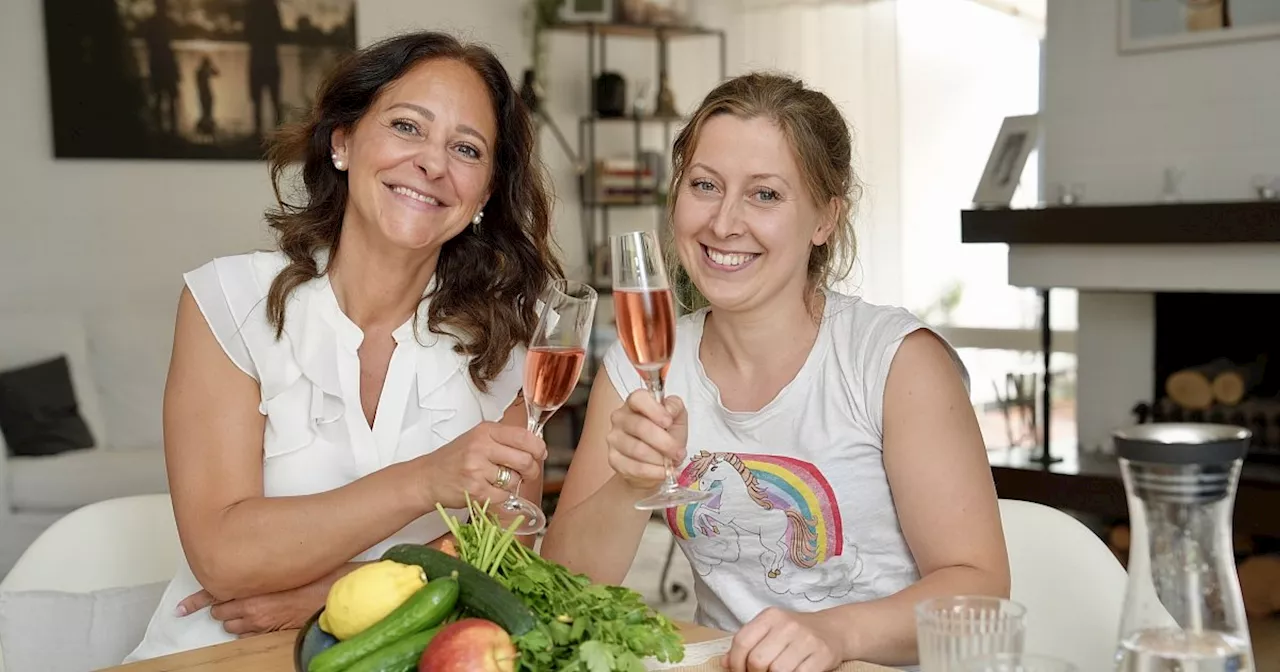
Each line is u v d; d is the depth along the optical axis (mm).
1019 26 6152
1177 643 925
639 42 6875
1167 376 4668
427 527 1848
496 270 1943
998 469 4406
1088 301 4836
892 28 6363
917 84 6430
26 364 4934
